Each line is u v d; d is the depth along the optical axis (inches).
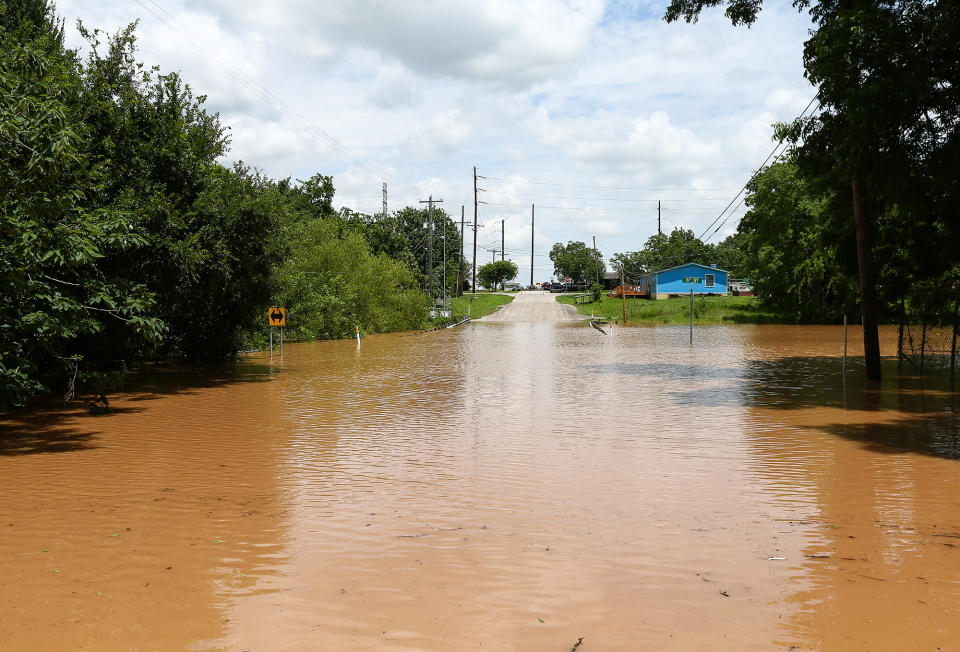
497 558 221.1
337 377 852.0
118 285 599.5
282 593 191.9
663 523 260.8
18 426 499.5
